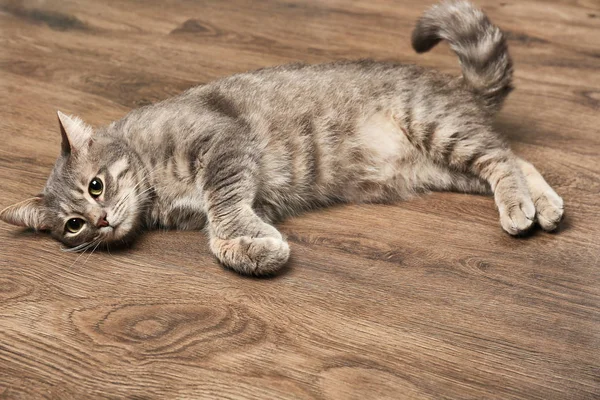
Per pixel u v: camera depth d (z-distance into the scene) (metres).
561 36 1.53
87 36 1.56
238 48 1.53
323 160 1.24
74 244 1.17
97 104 1.41
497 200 1.19
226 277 1.14
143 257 1.17
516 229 1.16
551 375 1.03
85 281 1.14
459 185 1.25
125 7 1.64
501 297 1.11
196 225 1.22
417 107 1.24
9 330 1.09
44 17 1.61
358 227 1.21
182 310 1.10
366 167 1.25
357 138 1.25
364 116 1.25
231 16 1.61
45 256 1.17
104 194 1.16
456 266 1.14
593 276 1.12
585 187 1.24
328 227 1.21
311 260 1.16
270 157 1.22
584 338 1.06
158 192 1.20
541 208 1.18
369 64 1.28
